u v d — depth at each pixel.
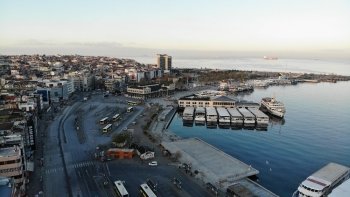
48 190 137.12
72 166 166.25
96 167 165.62
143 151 184.00
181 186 144.88
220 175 161.25
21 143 148.25
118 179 151.12
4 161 126.88
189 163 175.38
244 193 131.62
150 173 159.75
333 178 148.12
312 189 137.25
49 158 177.75
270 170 183.12
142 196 133.12
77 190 137.88
